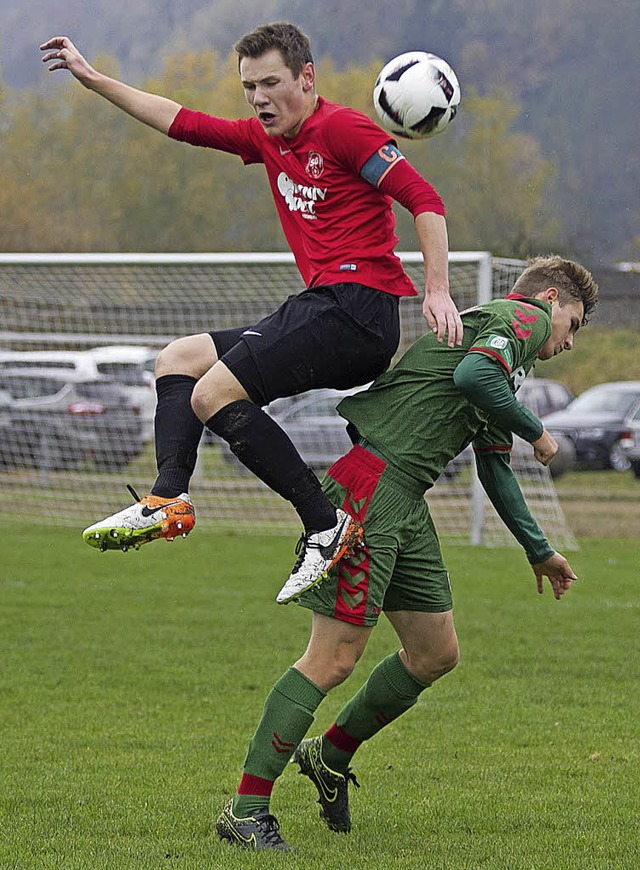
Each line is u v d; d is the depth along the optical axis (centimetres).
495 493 534
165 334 2200
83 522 2062
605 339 4578
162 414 501
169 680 877
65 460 2234
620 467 2969
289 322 473
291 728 480
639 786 598
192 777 610
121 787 587
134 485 2234
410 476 491
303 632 1090
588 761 655
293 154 484
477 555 1689
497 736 719
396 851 478
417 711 791
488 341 476
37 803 554
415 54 528
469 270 1792
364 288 476
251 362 468
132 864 448
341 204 478
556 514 1923
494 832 512
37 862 452
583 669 935
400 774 626
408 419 493
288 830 521
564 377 4394
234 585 1397
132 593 1323
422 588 501
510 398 473
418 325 1961
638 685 879
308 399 2288
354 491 489
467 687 868
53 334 2205
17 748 671
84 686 852
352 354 475
